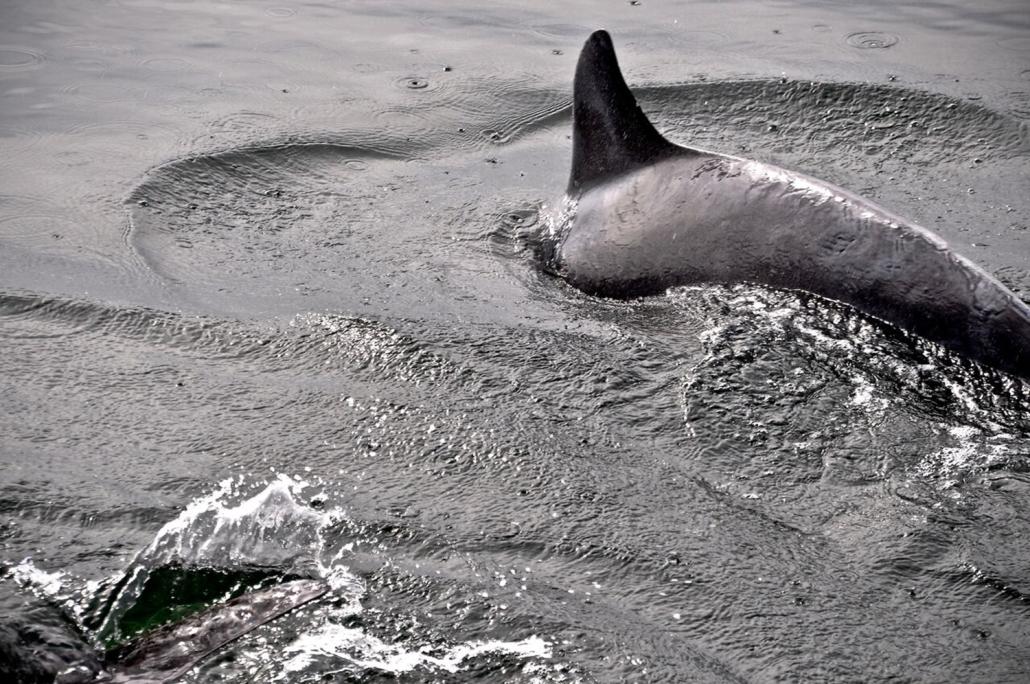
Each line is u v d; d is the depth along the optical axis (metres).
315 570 8.45
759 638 7.73
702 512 9.06
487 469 9.66
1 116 17.97
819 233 11.80
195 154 16.47
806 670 7.43
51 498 9.20
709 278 12.23
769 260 11.99
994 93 18.67
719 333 11.37
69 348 11.69
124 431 10.25
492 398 10.70
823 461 9.59
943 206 15.20
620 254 12.91
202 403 10.73
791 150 17.31
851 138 17.61
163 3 23.98
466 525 8.93
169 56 20.92
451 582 8.27
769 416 10.16
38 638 7.66
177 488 9.40
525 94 19.47
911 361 10.74
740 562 8.48
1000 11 23.44
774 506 9.12
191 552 8.62
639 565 8.46
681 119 18.38
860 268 11.48
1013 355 10.54
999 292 10.78
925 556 8.47
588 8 24.11
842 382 10.52
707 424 10.12
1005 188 15.77
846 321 11.32
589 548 8.65
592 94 13.91
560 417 10.38
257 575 8.41
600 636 7.74
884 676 7.39
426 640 7.69
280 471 9.65
